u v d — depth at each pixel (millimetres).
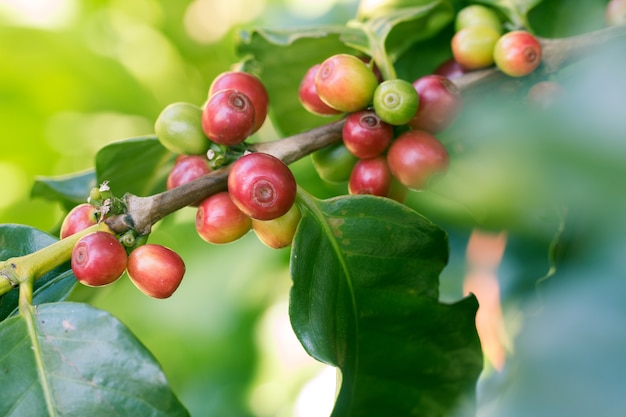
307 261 307
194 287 526
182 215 506
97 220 307
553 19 375
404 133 327
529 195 300
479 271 380
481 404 354
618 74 271
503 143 289
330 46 374
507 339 357
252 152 320
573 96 275
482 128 311
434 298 316
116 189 376
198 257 527
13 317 292
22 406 281
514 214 349
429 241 316
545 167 277
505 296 366
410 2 380
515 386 276
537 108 312
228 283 520
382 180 330
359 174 331
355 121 324
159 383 283
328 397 541
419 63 389
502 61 341
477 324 375
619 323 269
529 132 281
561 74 347
